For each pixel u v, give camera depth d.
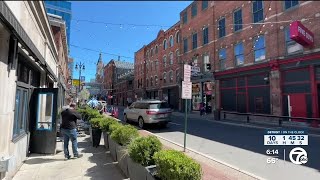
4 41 4.66
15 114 6.07
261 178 5.49
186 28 31.62
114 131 6.86
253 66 19.84
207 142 10.05
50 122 7.91
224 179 5.40
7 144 4.94
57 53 16.48
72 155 7.63
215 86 24.94
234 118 20.77
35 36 7.64
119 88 65.06
